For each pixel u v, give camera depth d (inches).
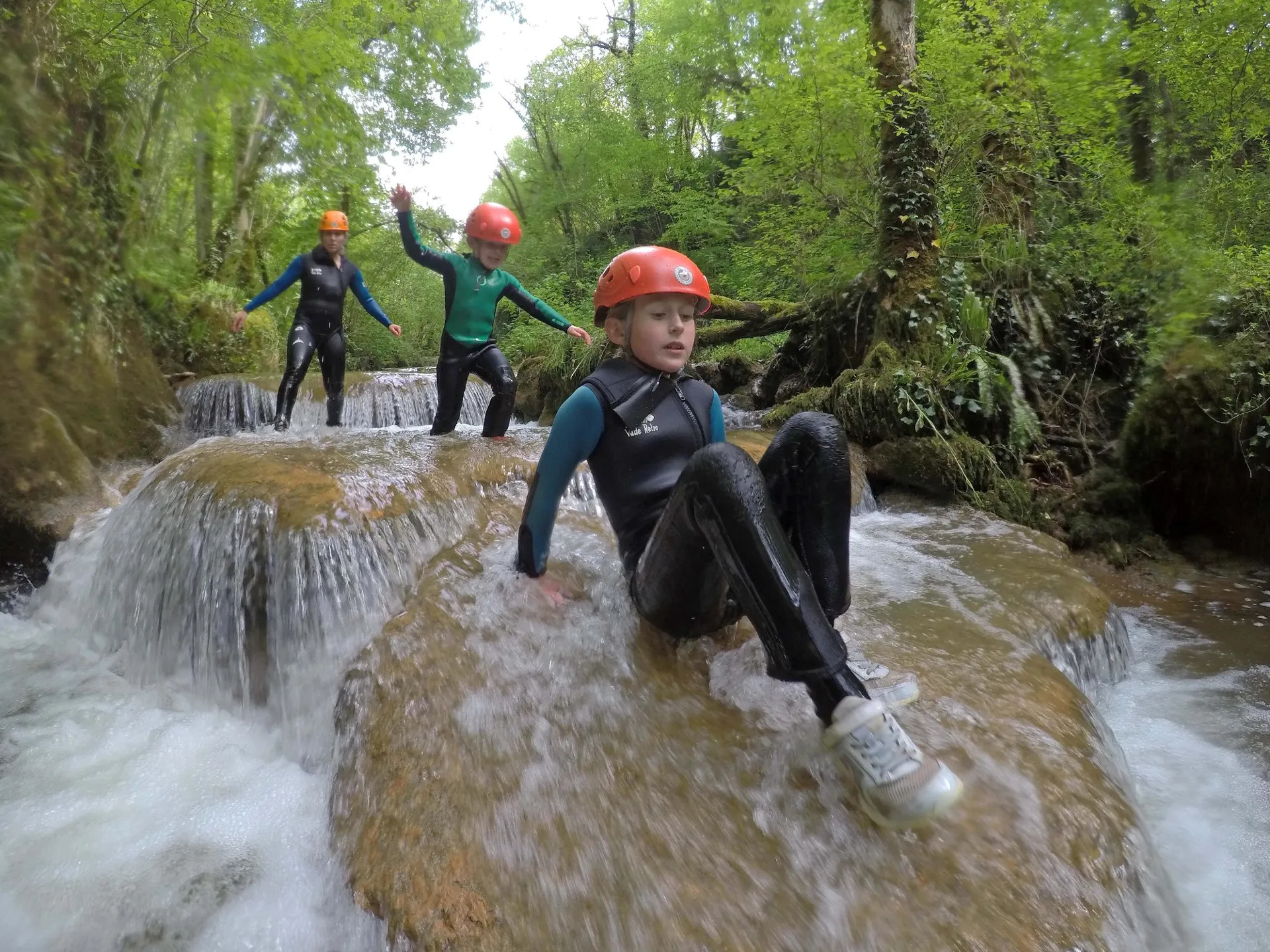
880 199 243.6
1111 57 240.1
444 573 107.4
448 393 186.2
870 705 57.2
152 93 290.2
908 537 155.6
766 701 76.2
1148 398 180.2
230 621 113.4
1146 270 215.3
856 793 63.1
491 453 156.1
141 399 237.9
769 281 400.2
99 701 117.0
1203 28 215.5
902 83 239.9
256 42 339.6
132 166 263.4
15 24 211.8
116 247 247.1
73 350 209.6
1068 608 114.3
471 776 69.0
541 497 88.2
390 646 88.9
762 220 319.6
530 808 64.6
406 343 795.4
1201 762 92.6
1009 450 197.9
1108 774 74.1
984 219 256.4
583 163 781.9
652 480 82.4
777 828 61.2
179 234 332.5
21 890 75.4
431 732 75.0
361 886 60.9
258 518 113.7
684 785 66.1
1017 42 253.8
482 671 83.7
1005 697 82.2
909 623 103.1
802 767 66.6
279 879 72.8
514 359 463.8
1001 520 172.4
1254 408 159.6
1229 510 170.2
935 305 225.3
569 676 82.0
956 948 51.4
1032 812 63.5
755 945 52.1
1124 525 179.6
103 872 76.9
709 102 614.5
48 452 175.6
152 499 137.0
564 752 70.9
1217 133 232.1
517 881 57.9
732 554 59.6
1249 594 153.9
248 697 111.0
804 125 259.0
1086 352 220.2
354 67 383.9
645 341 81.0
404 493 126.6
